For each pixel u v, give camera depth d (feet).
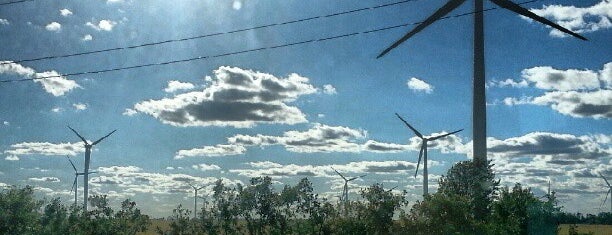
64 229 218.38
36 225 212.02
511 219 153.07
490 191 177.47
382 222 165.89
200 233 207.92
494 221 157.69
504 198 159.74
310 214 184.03
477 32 192.44
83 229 223.51
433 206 157.17
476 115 188.55
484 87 189.88
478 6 193.36
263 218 195.42
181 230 220.64
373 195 170.40
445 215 156.35
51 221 218.59
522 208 154.30
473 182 176.76
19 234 206.80
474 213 171.63
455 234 150.71
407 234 159.74
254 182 198.29
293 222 192.75
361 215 170.60
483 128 187.52
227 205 200.03
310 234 181.57
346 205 176.04
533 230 152.35
